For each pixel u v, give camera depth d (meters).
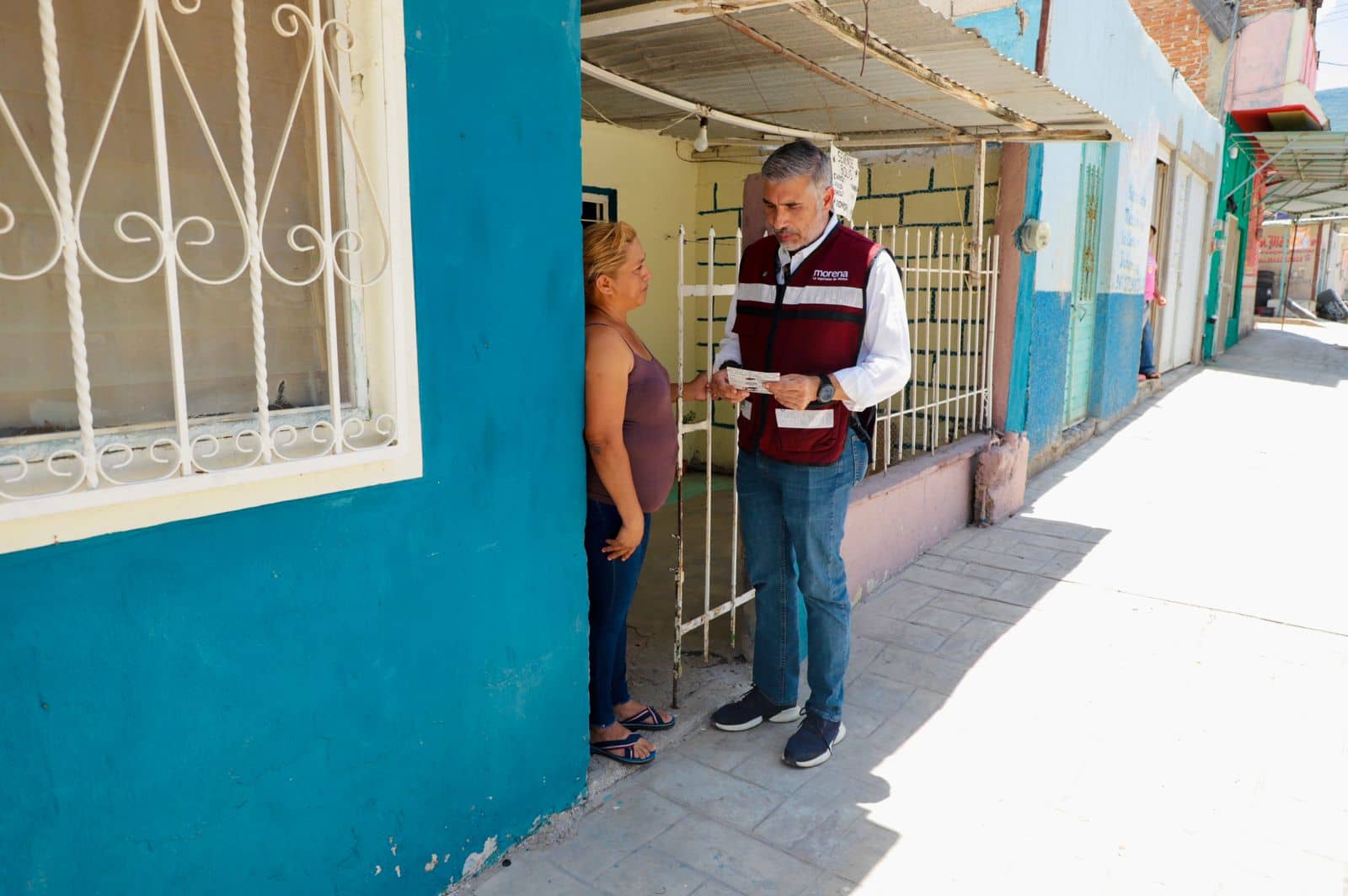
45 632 1.56
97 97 1.65
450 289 2.14
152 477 1.67
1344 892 2.44
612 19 2.95
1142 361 11.10
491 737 2.47
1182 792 2.91
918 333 6.32
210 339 1.85
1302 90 13.24
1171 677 3.73
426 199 2.05
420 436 2.12
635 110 5.10
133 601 1.66
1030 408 6.89
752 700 3.35
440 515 2.21
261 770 1.92
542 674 2.61
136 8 1.67
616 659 3.15
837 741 3.22
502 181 2.24
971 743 3.22
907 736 3.27
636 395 2.72
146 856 1.76
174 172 1.76
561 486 2.56
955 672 3.79
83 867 1.67
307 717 2.00
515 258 2.30
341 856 2.12
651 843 2.66
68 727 1.61
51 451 1.60
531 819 2.66
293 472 1.84
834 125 5.17
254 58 1.85
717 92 4.35
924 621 4.33
